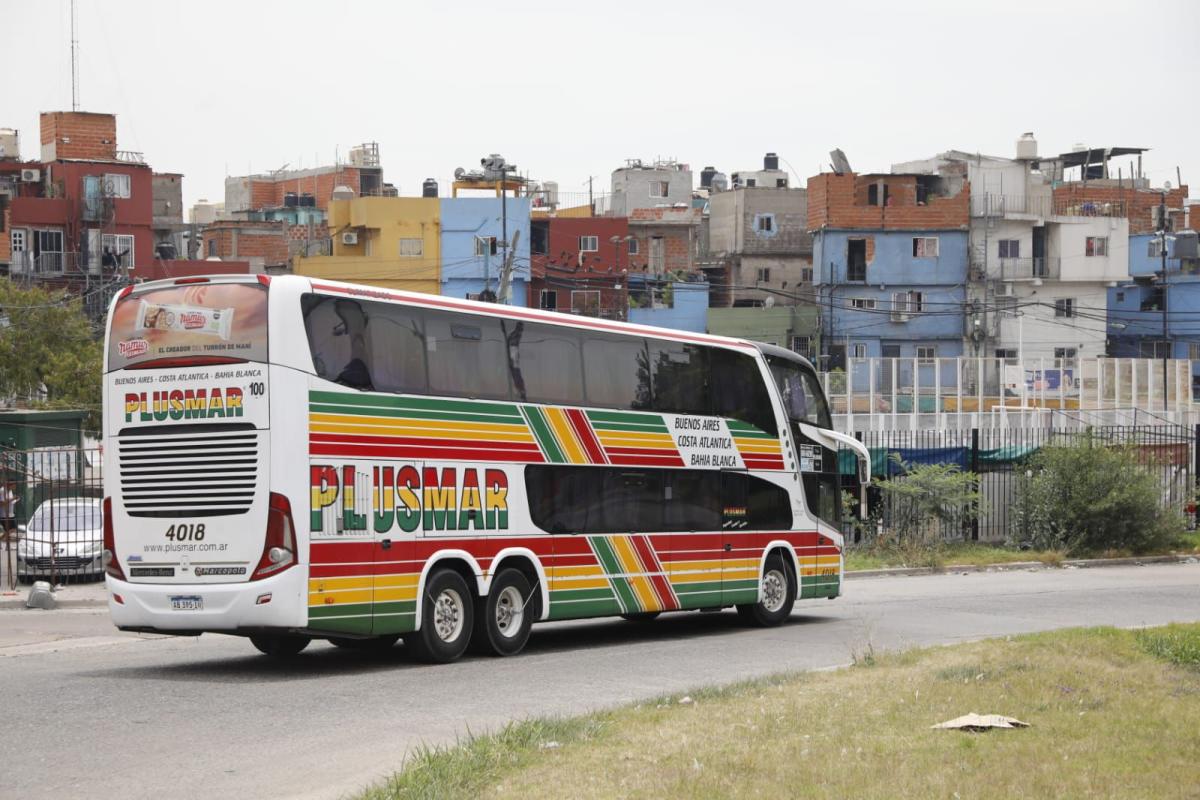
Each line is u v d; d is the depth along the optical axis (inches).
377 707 989.8
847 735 807.1
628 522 1475.1
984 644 1241.4
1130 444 2876.5
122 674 1166.3
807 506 1749.5
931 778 686.5
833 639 1510.8
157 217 6865.2
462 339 1293.1
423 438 1240.2
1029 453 2893.7
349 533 1165.7
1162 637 1246.3
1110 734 811.4
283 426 1125.7
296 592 1121.4
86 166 5600.4
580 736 807.1
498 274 5866.1
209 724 910.4
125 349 1187.3
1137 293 6663.4
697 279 6481.3
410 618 1219.2
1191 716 873.5
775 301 6870.1
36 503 2487.7
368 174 7780.5
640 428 1497.3
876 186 6161.4
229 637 1528.1
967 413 3420.3
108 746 833.5
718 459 1606.8
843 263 6151.6
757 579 1652.3
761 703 930.1
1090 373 3720.5
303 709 976.3
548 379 1390.3
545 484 1374.3
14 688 1061.1
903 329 6146.7
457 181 6117.1
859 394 3481.8
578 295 6186.0
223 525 1138.0
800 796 652.1
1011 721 839.7
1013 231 6176.2
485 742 781.3
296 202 7731.3
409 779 690.8
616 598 1449.3
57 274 5447.8
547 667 1240.2
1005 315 6131.9
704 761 729.6
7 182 5634.8
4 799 699.4
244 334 1139.9
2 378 4111.7
